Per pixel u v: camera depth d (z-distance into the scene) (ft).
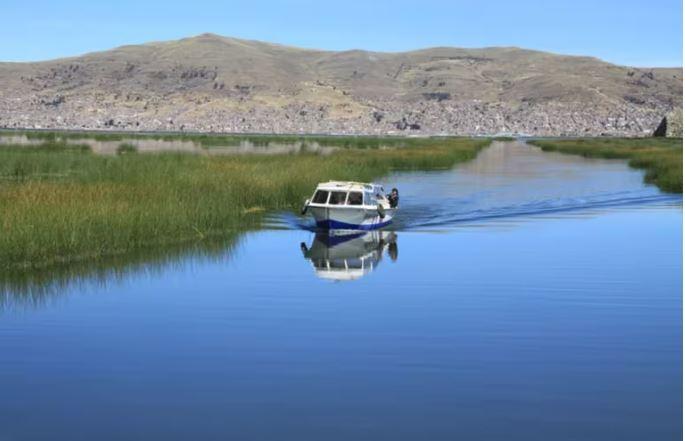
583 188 192.95
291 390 45.91
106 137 534.37
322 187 122.72
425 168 275.18
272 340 56.39
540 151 462.19
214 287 74.95
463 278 80.53
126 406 43.34
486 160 345.31
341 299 70.13
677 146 466.29
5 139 451.12
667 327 60.39
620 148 434.71
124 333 58.23
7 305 67.15
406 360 51.57
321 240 109.81
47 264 84.79
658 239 108.68
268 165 181.98
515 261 90.68
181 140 520.83
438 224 128.57
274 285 76.33
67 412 42.39
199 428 40.27
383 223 124.98
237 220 119.44
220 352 53.31
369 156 282.97
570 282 78.07
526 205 155.12
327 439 38.93
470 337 57.47
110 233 92.94
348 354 53.01
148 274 81.15
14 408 43.09
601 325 61.00
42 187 113.91
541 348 54.39
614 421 41.27
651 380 47.83
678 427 40.45
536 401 44.16
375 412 42.42
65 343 55.47
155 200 110.83
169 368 50.01
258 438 39.04
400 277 81.10
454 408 43.14
